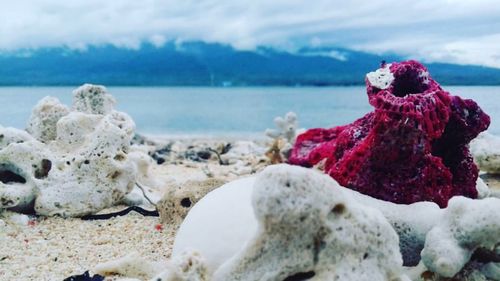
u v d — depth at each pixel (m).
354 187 0.24
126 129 0.35
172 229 0.31
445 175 0.24
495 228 0.18
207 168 0.54
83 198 0.32
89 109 0.39
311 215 0.16
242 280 0.17
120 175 0.33
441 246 0.19
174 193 0.31
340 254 0.17
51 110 0.36
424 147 0.23
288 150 0.54
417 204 0.23
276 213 0.16
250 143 0.74
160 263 0.23
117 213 0.33
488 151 0.39
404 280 0.18
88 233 0.30
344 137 0.27
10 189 0.31
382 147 0.24
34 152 0.32
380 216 0.17
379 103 0.24
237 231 0.20
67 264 0.25
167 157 0.62
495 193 0.31
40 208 0.32
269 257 0.17
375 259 0.17
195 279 0.17
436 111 0.24
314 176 0.16
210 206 0.21
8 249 0.27
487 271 0.20
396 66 0.25
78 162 0.32
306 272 0.17
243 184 0.22
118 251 0.27
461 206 0.19
